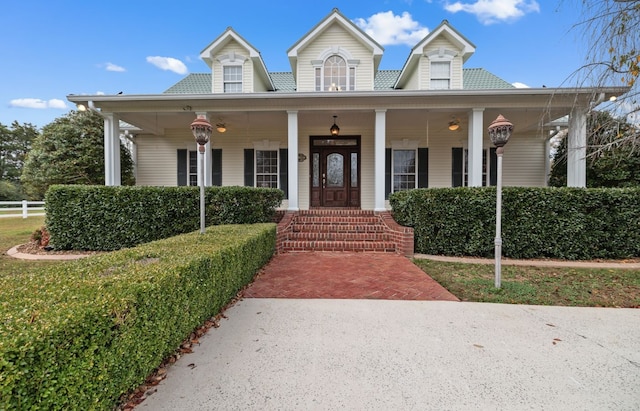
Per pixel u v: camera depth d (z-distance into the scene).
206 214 7.00
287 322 3.08
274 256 6.26
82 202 7.02
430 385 2.05
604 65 5.50
